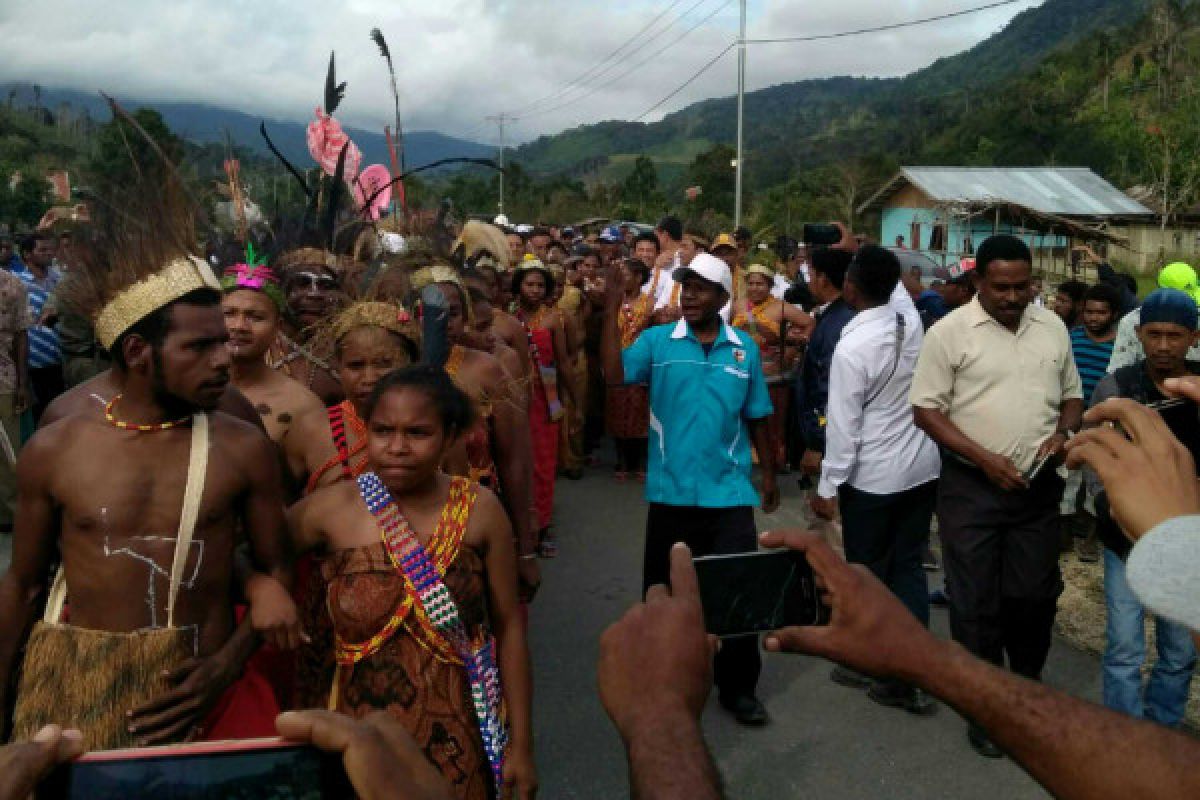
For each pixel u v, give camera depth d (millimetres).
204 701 2525
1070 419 4453
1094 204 43594
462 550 2756
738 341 4734
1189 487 1288
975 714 1278
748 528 4707
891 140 144375
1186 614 771
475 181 72062
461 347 4117
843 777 4230
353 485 2779
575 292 9523
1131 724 1213
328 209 4664
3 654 2518
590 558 6988
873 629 1321
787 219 53500
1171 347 3896
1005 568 4551
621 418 9016
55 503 2486
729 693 4691
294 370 4117
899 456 4805
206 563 2543
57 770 1290
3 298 7160
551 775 4227
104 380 2684
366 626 2680
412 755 1396
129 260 2412
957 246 40594
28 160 21016
